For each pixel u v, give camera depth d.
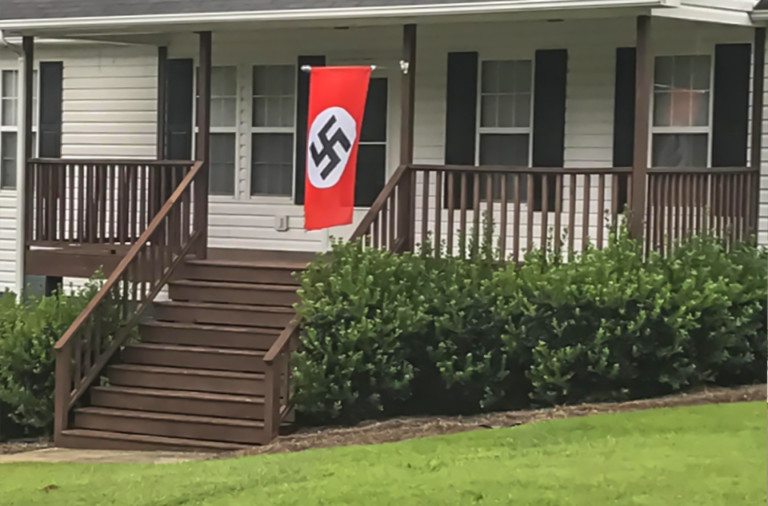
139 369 12.63
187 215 13.80
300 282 12.28
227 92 16.30
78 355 12.52
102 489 9.16
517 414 11.32
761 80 13.59
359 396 11.70
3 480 10.02
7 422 13.02
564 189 14.41
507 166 13.85
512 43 14.59
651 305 11.60
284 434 11.55
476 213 12.67
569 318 11.66
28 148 15.06
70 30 14.73
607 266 11.67
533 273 11.88
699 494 7.76
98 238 14.56
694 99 13.97
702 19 12.68
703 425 10.02
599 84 14.23
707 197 13.05
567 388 11.60
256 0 13.63
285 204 15.90
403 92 13.03
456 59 14.88
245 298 13.29
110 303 12.89
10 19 14.77
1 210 18.25
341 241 12.32
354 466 9.11
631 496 7.76
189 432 11.92
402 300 11.78
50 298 13.66
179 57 16.53
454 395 12.05
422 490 8.16
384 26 13.95
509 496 7.88
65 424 12.34
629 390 11.80
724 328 11.96
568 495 7.84
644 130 12.18
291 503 8.06
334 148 12.34
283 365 11.60
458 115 14.87
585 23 14.15
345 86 12.34
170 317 13.34
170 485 9.03
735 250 13.02
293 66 15.82
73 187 14.75
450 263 12.25
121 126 17.17
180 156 16.61
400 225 12.91
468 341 11.81
